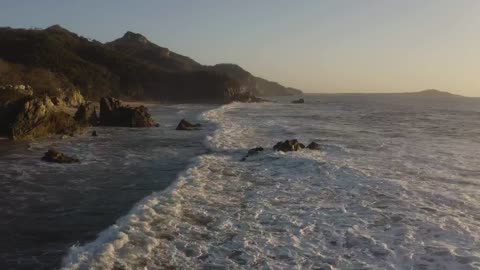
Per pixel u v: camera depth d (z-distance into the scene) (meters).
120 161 22.70
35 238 11.26
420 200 14.64
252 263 9.68
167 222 12.18
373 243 10.86
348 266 9.56
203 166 20.64
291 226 12.13
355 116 62.75
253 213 13.26
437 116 65.00
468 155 24.25
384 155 24.25
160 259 9.77
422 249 10.42
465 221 12.44
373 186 16.55
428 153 25.05
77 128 35.88
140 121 42.91
